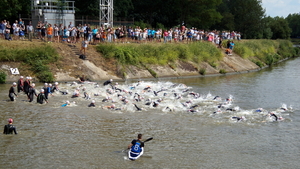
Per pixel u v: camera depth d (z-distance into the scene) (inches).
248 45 2425.0
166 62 1624.0
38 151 577.0
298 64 2493.8
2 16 1803.6
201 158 569.0
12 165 515.5
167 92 1141.7
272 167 538.3
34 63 1290.6
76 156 560.7
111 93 1079.0
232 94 1159.0
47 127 714.8
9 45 1331.2
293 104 1008.9
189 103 959.6
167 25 3065.9
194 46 1815.9
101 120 784.9
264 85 1382.9
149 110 895.7
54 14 1685.5
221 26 3602.4
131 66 1502.2
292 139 679.1
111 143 630.5
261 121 808.9
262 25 3567.9
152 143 637.3
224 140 665.0
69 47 1459.2
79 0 2346.2
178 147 620.1
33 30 1594.5
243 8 3604.8
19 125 720.3
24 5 1930.4
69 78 1304.1
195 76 1624.0
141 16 2923.2
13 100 943.0
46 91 965.2
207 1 2837.1
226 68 1847.9
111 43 1566.2
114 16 2459.4
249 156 583.8
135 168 519.2
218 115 857.5
